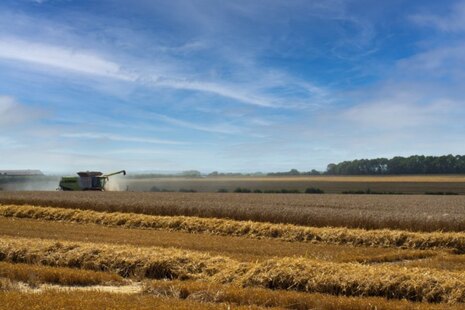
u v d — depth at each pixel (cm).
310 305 1144
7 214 3728
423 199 5600
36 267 1516
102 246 1797
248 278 1418
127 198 4619
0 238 2045
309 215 3144
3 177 10294
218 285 1331
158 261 1590
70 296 1135
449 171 15538
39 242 1881
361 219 2997
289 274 1388
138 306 1041
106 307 1020
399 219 2927
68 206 4072
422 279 1315
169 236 2586
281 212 3259
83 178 6862
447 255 2138
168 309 1020
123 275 1587
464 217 2945
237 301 1180
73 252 1730
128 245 1947
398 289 1295
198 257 1659
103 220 3381
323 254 2039
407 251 2280
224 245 2205
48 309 1002
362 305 1118
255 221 3278
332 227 2952
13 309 993
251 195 6294
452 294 1245
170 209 3638
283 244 2422
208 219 3152
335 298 1196
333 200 5219
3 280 1347
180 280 1467
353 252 2172
